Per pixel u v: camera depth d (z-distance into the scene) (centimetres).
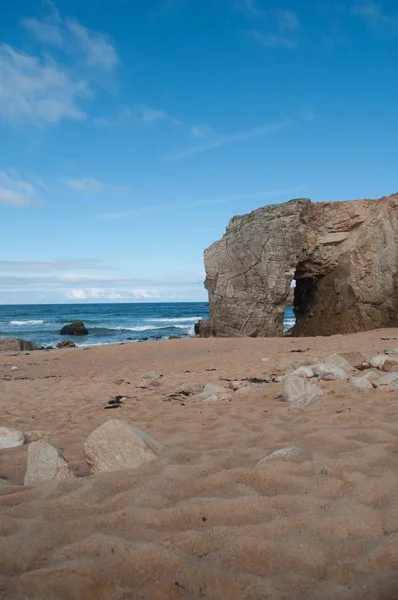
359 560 214
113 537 237
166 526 257
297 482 308
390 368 892
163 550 224
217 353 1698
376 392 645
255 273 2794
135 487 311
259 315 2788
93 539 236
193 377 1056
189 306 13100
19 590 199
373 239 2728
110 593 198
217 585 201
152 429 529
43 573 208
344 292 2850
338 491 293
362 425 454
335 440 405
